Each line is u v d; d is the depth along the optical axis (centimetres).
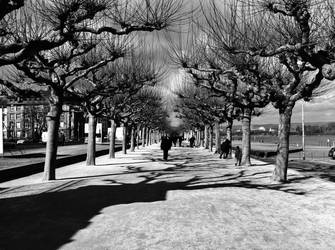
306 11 1172
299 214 988
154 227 831
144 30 1296
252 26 1374
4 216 947
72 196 1241
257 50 1312
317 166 2747
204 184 1543
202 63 2027
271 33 1380
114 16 1287
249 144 2502
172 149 5541
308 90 1481
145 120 5219
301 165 2856
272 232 802
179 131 14238
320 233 802
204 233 784
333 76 1173
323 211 1027
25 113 8956
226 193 1306
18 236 759
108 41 1731
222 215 958
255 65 1569
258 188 1438
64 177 1798
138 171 2092
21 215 958
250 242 725
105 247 684
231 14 1400
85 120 10262
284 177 1636
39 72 1662
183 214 963
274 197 1238
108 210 1016
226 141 3238
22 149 4256
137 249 673
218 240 735
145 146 6962
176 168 2284
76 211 1005
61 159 2380
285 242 729
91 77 2409
